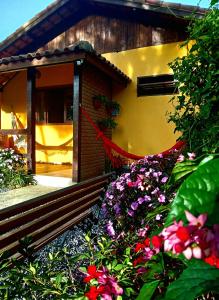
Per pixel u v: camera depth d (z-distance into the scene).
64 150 7.74
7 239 2.47
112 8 7.32
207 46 2.41
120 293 1.15
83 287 1.61
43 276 1.51
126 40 7.23
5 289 1.49
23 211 2.81
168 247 0.71
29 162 5.71
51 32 8.25
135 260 1.45
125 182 3.07
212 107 2.34
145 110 7.01
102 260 1.62
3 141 7.81
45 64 5.16
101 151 6.65
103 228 3.23
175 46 6.65
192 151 2.54
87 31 7.74
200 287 0.67
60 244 3.06
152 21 6.94
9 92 8.27
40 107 7.93
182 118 2.93
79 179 5.30
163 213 2.07
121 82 6.76
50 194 3.31
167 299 0.66
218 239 0.69
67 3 7.26
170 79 6.84
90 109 5.97
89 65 5.75
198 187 0.85
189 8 5.68
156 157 3.55
